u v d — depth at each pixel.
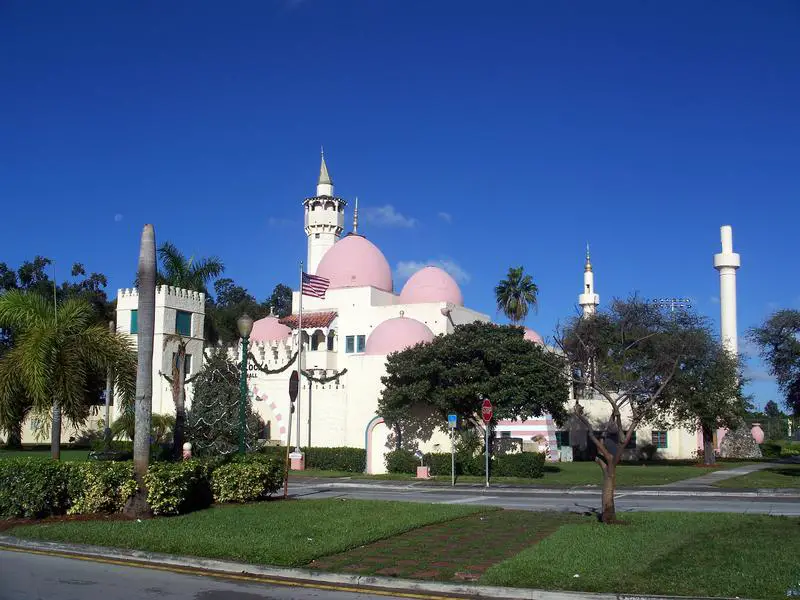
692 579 13.06
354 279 57.28
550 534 18.38
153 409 55.59
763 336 43.03
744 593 12.09
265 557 15.24
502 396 41.19
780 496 30.06
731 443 67.50
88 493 20.94
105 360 25.27
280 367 53.03
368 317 55.44
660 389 22.14
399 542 17.47
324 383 50.50
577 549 15.86
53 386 24.31
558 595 12.41
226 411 46.97
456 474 41.94
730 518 20.91
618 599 12.12
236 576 14.30
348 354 55.41
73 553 16.61
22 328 25.34
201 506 23.31
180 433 27.70
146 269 22.05
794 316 42.03
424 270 58.66
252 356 50.44
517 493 32.84
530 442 58.34
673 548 16.02
